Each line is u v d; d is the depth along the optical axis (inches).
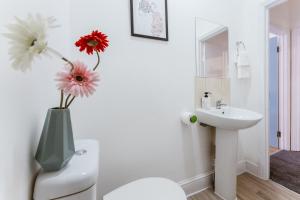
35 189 20.2
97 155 27.7
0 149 14.6
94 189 23.8
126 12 47.9
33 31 16.7
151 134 53.2
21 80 18.8
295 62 95.4
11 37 15.4
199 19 61.4
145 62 51.3
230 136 55.9
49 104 29.5
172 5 55.9
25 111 19.9
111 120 46.9
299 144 96.6
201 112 58.4
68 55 40.4
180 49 57.7
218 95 67.1
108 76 46.0
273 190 62.2
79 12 42.0
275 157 90.0
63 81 21.2
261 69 67.5
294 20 87.1
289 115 98.6
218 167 59.9
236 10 71.2
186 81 59.3
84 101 43.3
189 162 61.2
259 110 68.9
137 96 50.4
